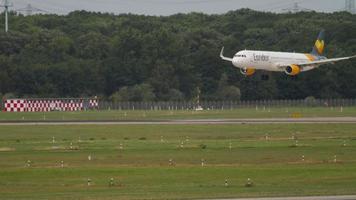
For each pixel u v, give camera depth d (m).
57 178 191.00
